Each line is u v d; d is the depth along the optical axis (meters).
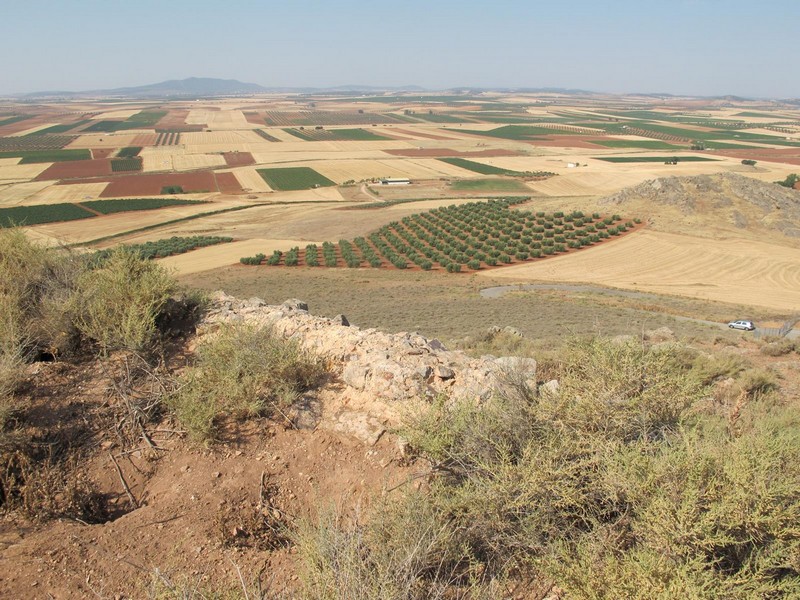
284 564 4.49
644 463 4.08
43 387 6.34
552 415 4.99
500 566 4.17
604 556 3.83
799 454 4.06
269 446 5.81
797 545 3.44
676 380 5.04
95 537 4.60
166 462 5.59
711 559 3.73
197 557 4.49
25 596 3.96
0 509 4.91
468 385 6.35
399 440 5.61
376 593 3.46
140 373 6.81
